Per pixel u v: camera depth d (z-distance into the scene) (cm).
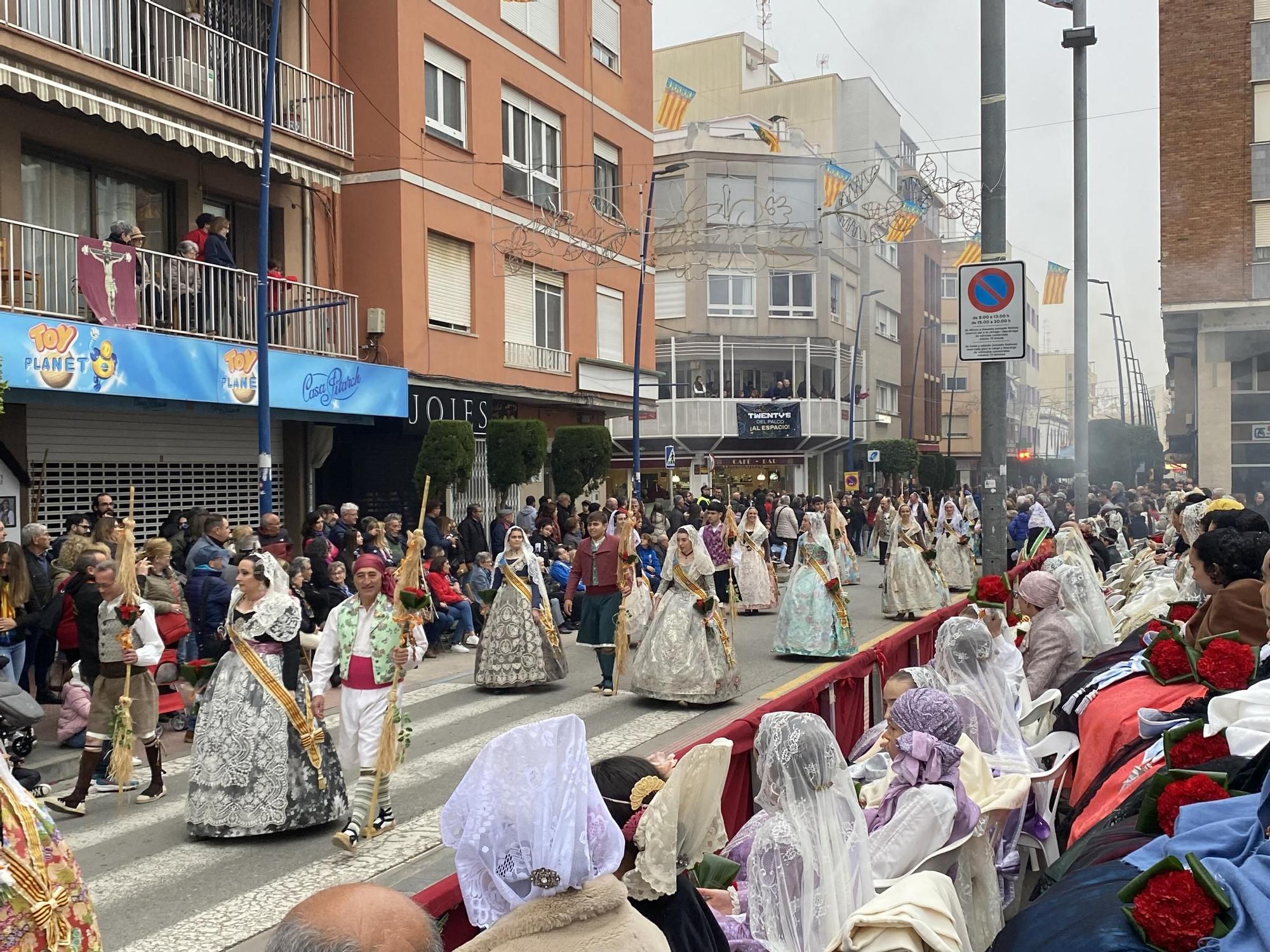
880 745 498
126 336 1295
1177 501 1071
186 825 693
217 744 670
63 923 294
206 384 1407
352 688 674
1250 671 387
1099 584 978
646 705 1061
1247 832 242
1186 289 2662
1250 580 472
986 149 980
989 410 983
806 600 1344
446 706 1066
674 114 3781
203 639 995
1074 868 294
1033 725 615
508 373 2145
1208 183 2642
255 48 1625
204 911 555
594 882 235
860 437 4506
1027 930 244
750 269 3850
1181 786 275
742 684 1180
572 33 2384
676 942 270
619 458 3831
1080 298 1741
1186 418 3453
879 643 802
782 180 3912
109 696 739
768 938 331
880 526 2755
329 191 1806
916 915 316
